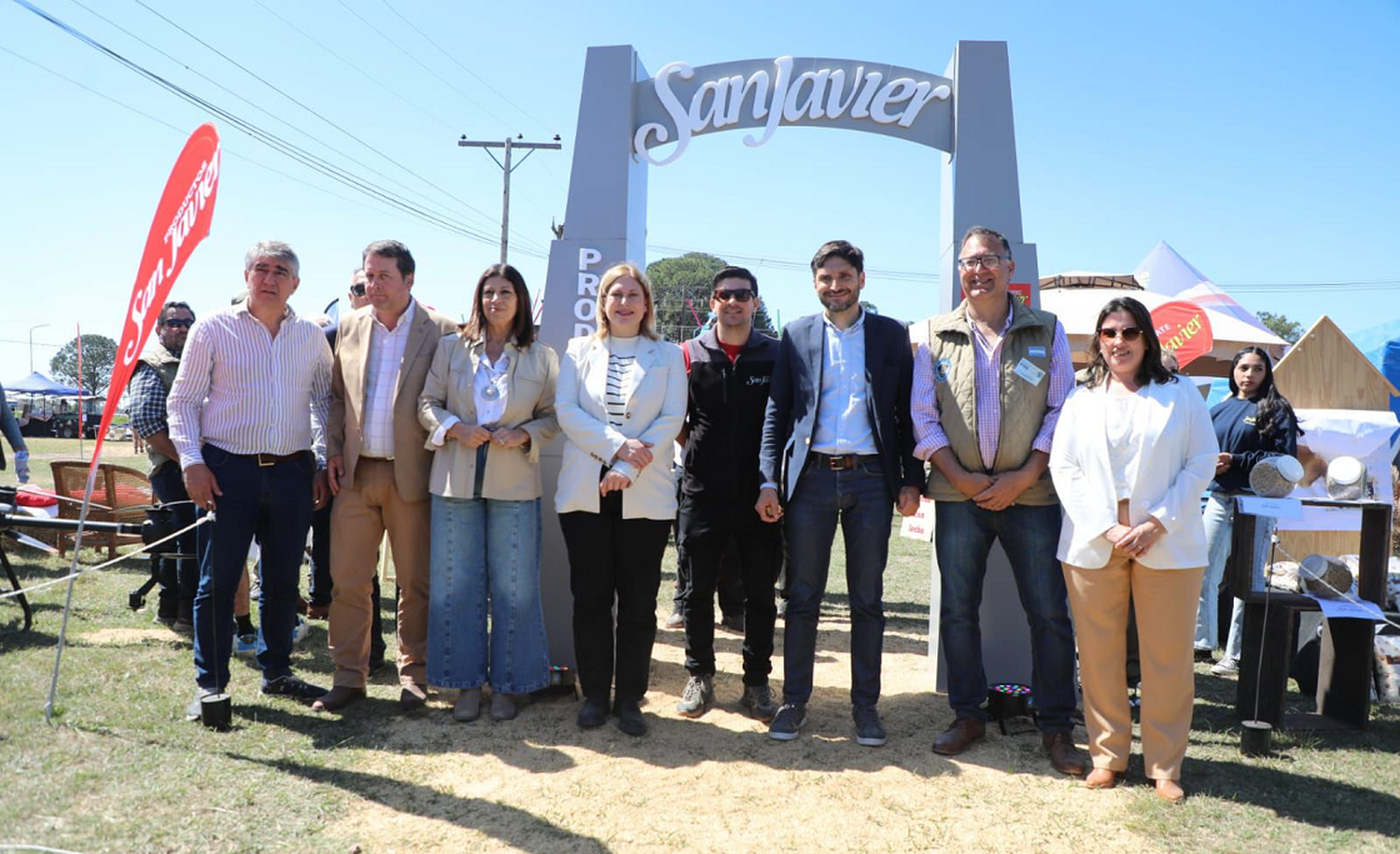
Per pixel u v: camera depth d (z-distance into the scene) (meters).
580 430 3.58
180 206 3.43
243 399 3.57
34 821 2.55
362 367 3.82
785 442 3.68
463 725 3.64
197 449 3.49
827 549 3.62
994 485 3.38
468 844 2.63
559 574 4.36
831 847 2.68
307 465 3.80
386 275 3.78
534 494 3.80
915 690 4.37
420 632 3.99
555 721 3.73
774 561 3.88
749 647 3.89
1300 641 4.67
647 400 3.62
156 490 4.68
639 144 4.52
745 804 2.97
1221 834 2.78
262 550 3.80
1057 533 3.45
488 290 3.70
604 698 3.71
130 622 5.00
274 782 2.97
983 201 4.38
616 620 4.17
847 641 5.45
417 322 3.90
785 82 4.49
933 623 4.39
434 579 3.76
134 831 2.55
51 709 3.35
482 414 3.70
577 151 4.48
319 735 3.45
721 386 3.83
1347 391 5.72
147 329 3.44
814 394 3.58
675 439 3.70
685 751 3.43
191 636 4.71
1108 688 3.17
